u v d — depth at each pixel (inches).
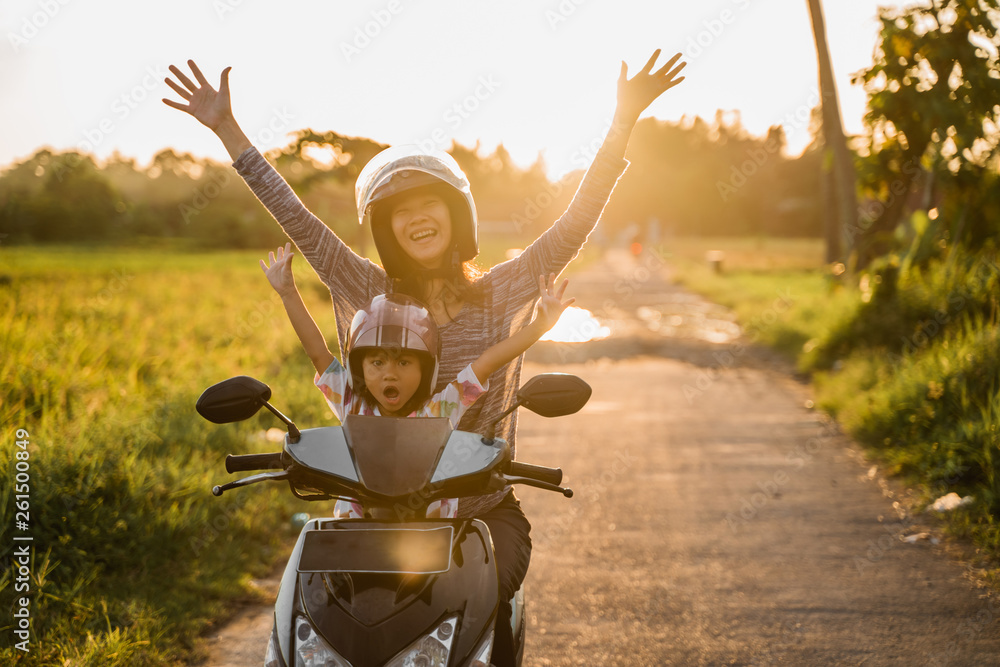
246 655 167.2
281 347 510.3
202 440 281.7
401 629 83.3
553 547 228.4
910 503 255.0
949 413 304.3
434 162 113.2
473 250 119.6
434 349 99.6
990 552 209.6
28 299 530.6
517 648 112.3
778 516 249.3
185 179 2335.1
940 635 168.6
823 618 178.9
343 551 85.6
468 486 90.5
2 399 278.2
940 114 539.2
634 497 273.0
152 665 157.2
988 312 413.7
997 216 524.7
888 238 625.3
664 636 172.6
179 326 544.4
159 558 203.2
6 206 1640.0
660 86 116.2
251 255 1792.6
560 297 105.3
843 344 509.7
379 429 92.0
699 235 4138.8
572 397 98.4
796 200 3868.1
